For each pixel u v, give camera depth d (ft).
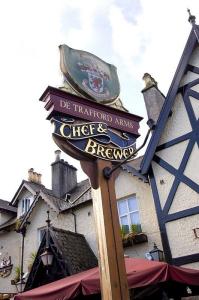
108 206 14.39
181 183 30.22
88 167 14.79
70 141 14.42
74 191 52.42
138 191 35.78
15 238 49.62
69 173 55.26
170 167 31.37
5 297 39.93
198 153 29.99
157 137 32.86
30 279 35.60
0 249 50.90
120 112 17.04
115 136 16.31
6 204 61.26
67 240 36.68
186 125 31.58
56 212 44.52
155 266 17.80
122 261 13.62
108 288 12.90
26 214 47.47
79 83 15.78
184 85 32.94
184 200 29.58
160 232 30.07
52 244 35.32
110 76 17.60
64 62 15.66
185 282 17.99
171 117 32.83
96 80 16.66
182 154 30.99
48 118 14.61
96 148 15.14
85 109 15.49
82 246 38.04
